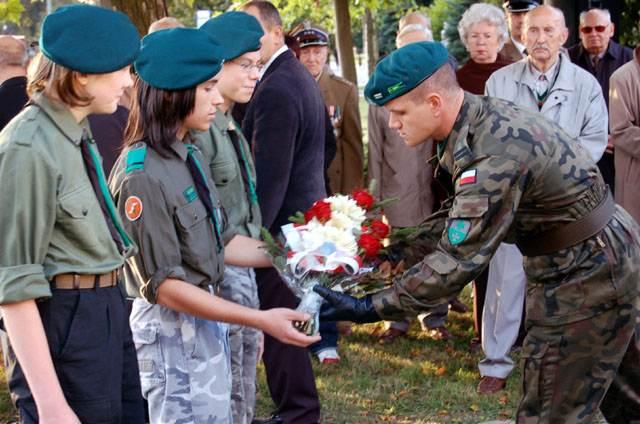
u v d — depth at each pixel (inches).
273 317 133.3
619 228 139.9
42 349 110.2
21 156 109.6
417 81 132.9
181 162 133.8
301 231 141.4
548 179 133.8
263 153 183.0
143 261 129.3
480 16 246.8
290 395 190.5
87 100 115.2
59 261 113.8
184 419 135.2
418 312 134.8
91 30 113.5
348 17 488.4
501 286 217.5
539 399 143.5
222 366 138.9
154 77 130.3
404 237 149.8
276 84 184.2
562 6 371.6
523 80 225.6
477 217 130.8
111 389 118.8
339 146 266.7
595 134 223.1
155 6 272.8
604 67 290.7
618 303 138.7
